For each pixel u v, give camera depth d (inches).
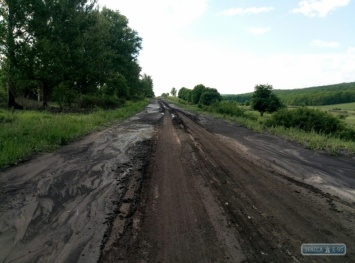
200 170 295.3
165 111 1412.4
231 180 264.5
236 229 166.4
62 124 530.0
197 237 155.6
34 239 153.8
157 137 522.6
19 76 862.5
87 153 367.6
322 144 495.2
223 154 384.2
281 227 171.3
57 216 182.2
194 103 2701.8
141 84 2222.0
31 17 877.8
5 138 390.3
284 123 781.3
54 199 210.8
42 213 186.5
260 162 346.3
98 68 1112.8
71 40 948.6
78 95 1139.9
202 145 450.0
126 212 187.5
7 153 316.5
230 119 1043.9
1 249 143.8
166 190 231.3
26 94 1346.0
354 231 169.5
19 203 201.6
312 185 261.1
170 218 179.0
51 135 434.0
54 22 908.0
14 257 136.6
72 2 957.2
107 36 1240.2
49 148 380.8
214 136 569.6
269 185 254.2
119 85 1501.0
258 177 278.8
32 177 260.4
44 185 239.9
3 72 869.2
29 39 899.4
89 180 256.4
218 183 253.6
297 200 218.8
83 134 514.9
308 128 743.1
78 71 987.9
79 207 196.2
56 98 1056.8
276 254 140.9
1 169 282.0
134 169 295.0
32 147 370.9
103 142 451.2
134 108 1331.2
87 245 147.0
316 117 766.5
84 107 1197.1
